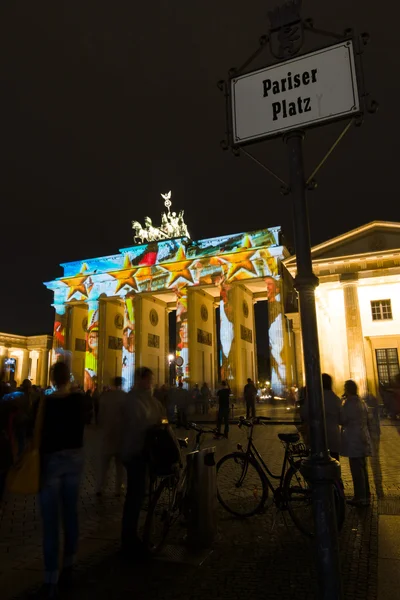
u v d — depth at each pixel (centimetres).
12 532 899
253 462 1002
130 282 6838
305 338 429
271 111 479
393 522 876
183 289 6431
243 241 6306
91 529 904
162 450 783
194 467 810
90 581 646
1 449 912
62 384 671
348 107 444
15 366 9062
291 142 470
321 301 4234
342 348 4391
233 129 497
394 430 2489
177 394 2761
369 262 4097
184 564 707
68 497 644
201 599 583
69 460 637
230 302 6078
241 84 503
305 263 439
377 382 4212
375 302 4388
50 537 608
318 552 399
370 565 668
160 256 6762
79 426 656
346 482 1270
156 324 7325
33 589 623
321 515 401
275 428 2766
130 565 706
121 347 7569
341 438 1042
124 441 792
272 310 5809
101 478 1198
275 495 902
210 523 797
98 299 7038
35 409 670
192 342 6334
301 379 4547
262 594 593
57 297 7356
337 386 4312
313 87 464
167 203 7675
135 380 847
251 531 866
